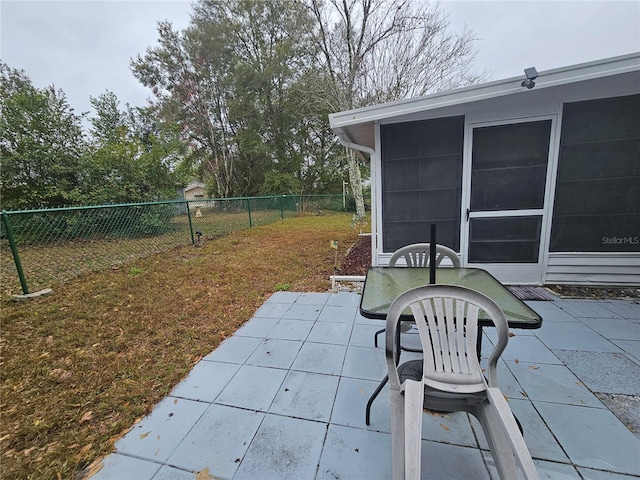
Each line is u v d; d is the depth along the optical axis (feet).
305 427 4.88
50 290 11.94
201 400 5.63
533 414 4.83
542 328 7.58
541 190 10.07
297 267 15.34
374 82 28.53
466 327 3.94
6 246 16.63
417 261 7.72
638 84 8.82
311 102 34.78
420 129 10.69
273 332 8.25
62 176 23.75
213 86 51.08
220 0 47.52
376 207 11.63
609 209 9.72
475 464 4.06
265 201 35.55
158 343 7.90
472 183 10.57
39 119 23.04
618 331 7.34
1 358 7.32
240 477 4.07
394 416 3.84
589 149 9.50
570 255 10.22
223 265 15.97
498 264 10.82
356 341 7.56
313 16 30.01
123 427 5.04
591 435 4.40
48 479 4.12
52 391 6.03
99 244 19.72
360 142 14.70
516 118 9.82
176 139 31.09
